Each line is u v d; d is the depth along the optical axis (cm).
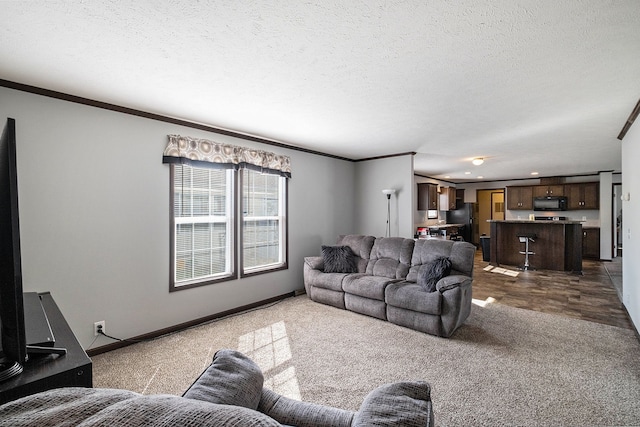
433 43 185
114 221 289
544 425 182
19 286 102
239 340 305
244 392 94
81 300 269
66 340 141
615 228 804
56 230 256
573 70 221
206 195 369
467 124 360
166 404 56
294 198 478
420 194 822
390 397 91
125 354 274
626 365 252
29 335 132
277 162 443
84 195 271
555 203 853
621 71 222
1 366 108
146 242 310
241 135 401
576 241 640
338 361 262
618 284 540
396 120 344
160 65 213
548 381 229
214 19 161
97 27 167
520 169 743
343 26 167
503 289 511
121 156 294
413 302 326
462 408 198
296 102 287
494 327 339
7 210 99
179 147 332
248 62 209
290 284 470
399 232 536
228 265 392
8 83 235
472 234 1011
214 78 234
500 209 1080
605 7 150
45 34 174
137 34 174
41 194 250
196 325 347
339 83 244
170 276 328
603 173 781
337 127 372
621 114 321
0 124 232
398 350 283
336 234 552
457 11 154
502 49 192
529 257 704
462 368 249
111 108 287
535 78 234
